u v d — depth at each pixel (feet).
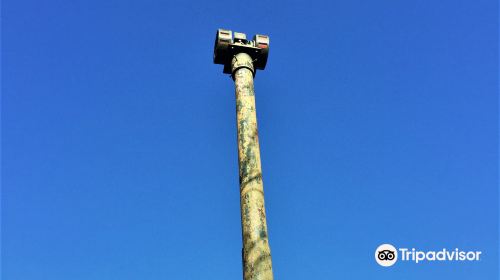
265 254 21.43
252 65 28.09
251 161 23.95
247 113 25.53
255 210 22.50
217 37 28.48
